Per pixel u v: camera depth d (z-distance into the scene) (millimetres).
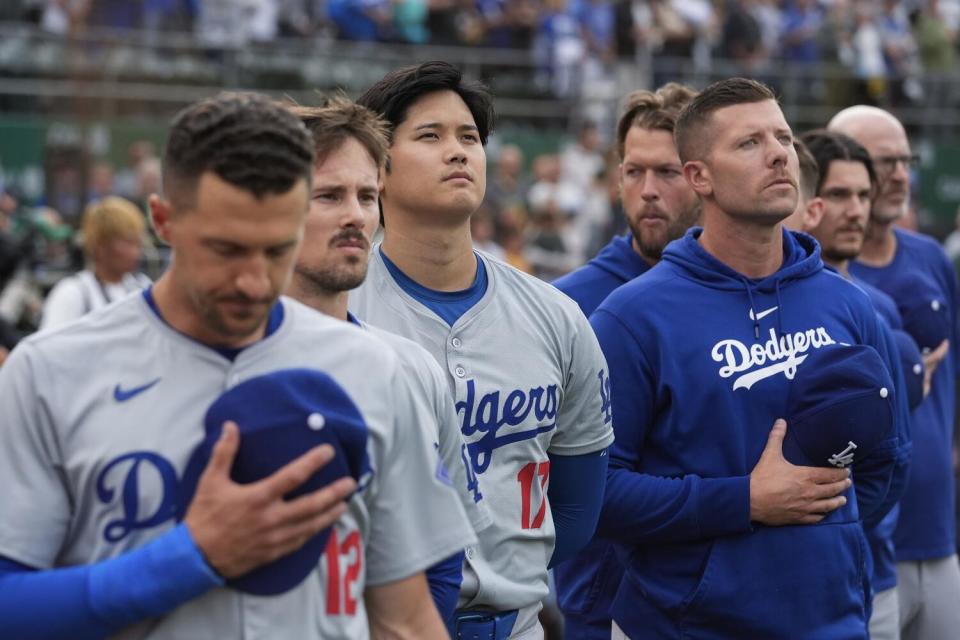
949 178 23391
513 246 18219
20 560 3506
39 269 13227
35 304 12734
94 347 3625
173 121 3527
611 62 22672
